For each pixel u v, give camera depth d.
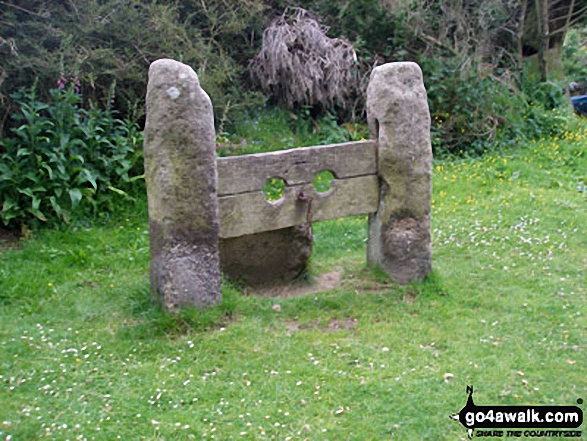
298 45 9.77
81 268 6.07
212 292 4.99
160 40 8.42
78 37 7.91
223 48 9.70
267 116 9.61
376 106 5.46
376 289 5.52
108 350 4.54
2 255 6.18
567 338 4.73
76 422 3.73
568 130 11.02
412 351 4.54
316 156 5.35
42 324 4.99
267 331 4.81
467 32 11.36
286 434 3.65
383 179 5.54
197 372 4.28
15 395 4.01
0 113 7.33
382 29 11.03
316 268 6.28
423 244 5.62
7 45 7.26
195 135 4.73
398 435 3.66
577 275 5.92
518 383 4.14
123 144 7.40
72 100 7.04
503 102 10.91
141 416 3.80
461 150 10.22
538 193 8.20
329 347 4.59
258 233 5.61
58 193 6.70
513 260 6.27
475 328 4.90
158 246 4.86
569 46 19.03
